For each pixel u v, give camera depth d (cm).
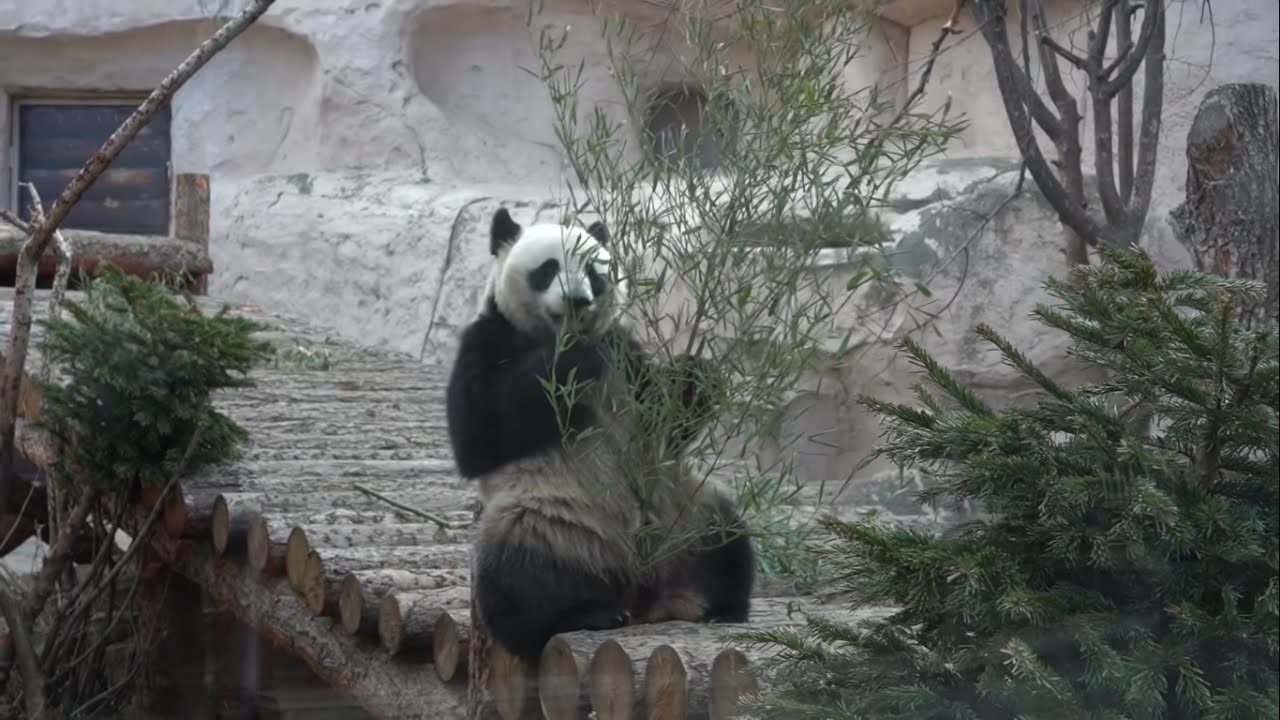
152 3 1508
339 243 1941
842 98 716
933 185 1686
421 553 886
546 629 718
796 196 779
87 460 1034
